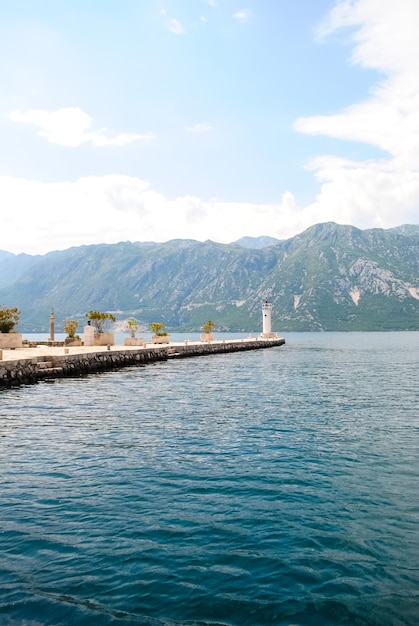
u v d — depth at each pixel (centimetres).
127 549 904
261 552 896
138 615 704
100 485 1270
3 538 948
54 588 771
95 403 2739
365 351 9631
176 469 1420
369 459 1533
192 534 969
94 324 7469
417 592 766
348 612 712
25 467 1441
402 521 1037
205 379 4109
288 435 1891
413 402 2798
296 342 16025
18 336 6088
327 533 975
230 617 700
